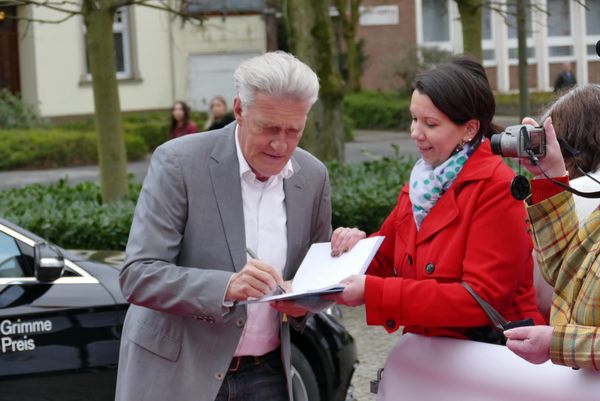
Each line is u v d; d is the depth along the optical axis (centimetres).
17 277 487
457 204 290
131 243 305
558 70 3347
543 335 254
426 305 280
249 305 314
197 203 306
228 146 312
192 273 295
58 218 836
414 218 300
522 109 1288
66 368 483
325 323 527
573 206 271
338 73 1074
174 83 2845
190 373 306
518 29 1270
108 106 1000
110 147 1003
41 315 479
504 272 282
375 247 299
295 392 517
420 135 295
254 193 314
